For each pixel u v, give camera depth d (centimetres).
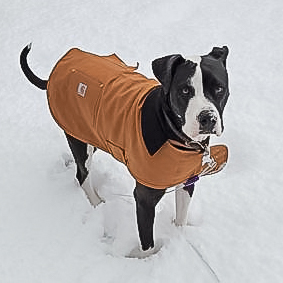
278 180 102
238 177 103
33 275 88
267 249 89
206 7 158
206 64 71
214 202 98
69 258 90
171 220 95
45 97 129
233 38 144
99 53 143
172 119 73
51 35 152
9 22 160
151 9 158
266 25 148
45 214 98
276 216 94
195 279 84
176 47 142
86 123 89
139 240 91
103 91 85
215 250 89
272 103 121
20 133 118
